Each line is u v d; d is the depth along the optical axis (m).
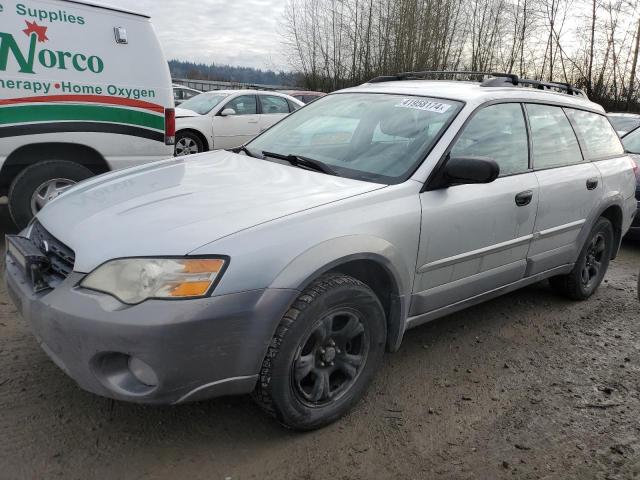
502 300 4.65
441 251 3.10
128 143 5.42
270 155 3.58
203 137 10.99
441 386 3.22
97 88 5.13
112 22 5.17
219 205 2.57
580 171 4.15
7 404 2.74
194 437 2.62
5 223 5.96
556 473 2.56
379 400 3.03
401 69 32.69
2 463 2.35
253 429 2.70
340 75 35.62
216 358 2.25
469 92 3.55
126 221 2.45
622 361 3.71
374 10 33.50
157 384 2.19
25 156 4.99
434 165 3.06
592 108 4.64
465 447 2.70
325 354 2.63
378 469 2.50
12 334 3.43
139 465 2.41
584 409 3.10
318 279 2.54
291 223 2.46
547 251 3.97
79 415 2.71
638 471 2.61
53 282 2.42
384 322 2.85
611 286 5.25
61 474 2.32
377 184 2.97
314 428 2.70
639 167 6.70
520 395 3.20
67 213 2.71
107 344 2.15
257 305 2.28
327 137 3.59
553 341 3.94
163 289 2.16
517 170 3.63
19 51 4.66
